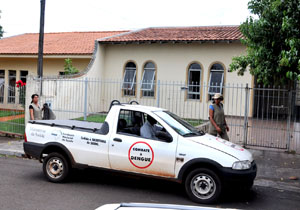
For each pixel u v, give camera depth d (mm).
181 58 17594
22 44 21562
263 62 8109
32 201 5316
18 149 9641
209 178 5418
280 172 7812
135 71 18672
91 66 17141
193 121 12492
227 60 16656
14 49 20156
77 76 15070
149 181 6812
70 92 14195
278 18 7805
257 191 6473
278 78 8281
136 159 5793
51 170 6523
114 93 18797
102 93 18359
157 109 6449
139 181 6805
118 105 6266
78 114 14797
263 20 7875
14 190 5879
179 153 5539
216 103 8047
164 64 17938
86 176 7062
